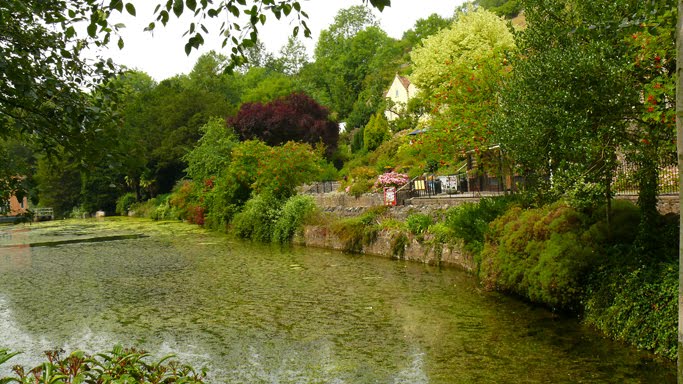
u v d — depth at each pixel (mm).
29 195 5348
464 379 7387
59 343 10000
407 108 45969
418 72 32844
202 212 36781
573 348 8352
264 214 26703
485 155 17656
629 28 7691
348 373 7852
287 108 46969
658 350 7742
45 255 23719
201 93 57312
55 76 5059
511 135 9719
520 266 11281
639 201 9656
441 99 17859
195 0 4141
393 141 36531
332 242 21906
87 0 4617
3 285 16516
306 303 12398
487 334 9359
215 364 8453
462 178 24234
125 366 4535
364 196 24797
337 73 77625
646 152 8625
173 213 44656
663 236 9078
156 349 9359
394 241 18562
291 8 4602
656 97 7508
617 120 8539
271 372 8023
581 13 9094
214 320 11219
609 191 9953
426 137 18438
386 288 13555
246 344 9453
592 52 8305
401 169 28562
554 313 10383
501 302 11484
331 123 49406
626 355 7883
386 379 7551
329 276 15625
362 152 45625
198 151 39062
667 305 7875
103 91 5156
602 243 10086
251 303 12648
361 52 76250
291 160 27656
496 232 12930
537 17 9930
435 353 8539
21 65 4812
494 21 31609
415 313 11016
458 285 13367
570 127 8281
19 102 4805
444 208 18641
